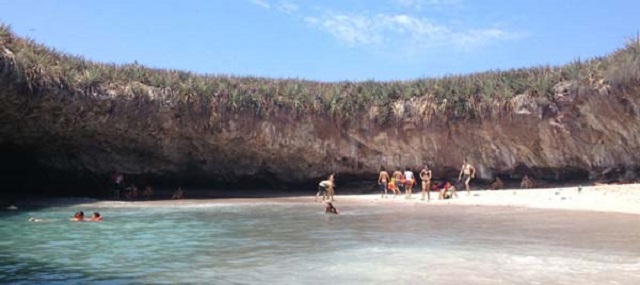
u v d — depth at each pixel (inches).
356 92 1305.4
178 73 1256.2
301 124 1270.9
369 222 652.1
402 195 1138.7
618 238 478.3
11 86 921.5
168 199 1137.4
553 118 1135.6
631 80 1023.6
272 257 407.8
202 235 541.0
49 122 1055.0
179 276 341.7
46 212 823.7
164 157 1259.2
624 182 1059.9
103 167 1259.8
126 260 398.3
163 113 1154.0
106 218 730.8
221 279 332.5
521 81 1192.8
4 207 904.3
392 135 1273.4
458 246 449.7
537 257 392.8
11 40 959.6
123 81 1115.9
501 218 660.1
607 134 1088.2
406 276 336.8
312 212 811.4
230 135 1231.5
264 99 1249.4
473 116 1210.6
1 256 416.5
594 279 319.9
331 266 370.3
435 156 1268.5
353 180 1342.3
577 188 1001.5
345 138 1294.3
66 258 407.2
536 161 1188.5
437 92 1253.1
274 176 1343.5
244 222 669.9
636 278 321.7
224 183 1346.0
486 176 1240.2
